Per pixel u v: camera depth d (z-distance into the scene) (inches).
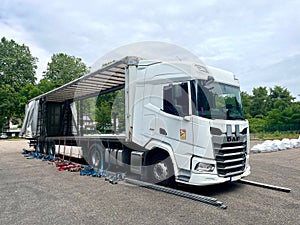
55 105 601.3
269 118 1706.4
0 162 472.1
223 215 180.1
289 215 180.4
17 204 208.2
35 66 2405.3
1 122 1931.6
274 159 484.7
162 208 195.2
